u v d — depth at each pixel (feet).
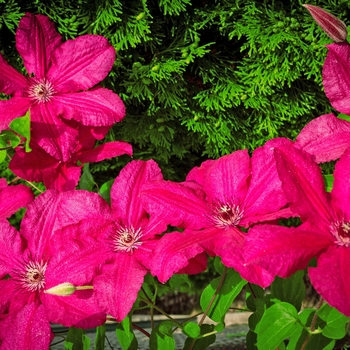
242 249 1.73
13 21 3.66
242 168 1.93
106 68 2.26
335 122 1.94
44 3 3.76
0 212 2.14
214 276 4.95
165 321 1.99
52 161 2.27
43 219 2.00
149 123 3.97
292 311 1.81
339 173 1.76
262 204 1.88
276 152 1.70
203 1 3.91
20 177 2.27
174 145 4.09
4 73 2.28
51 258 1.89
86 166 2.45
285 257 1.56
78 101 2.24
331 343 1.94
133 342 2.03
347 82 1.93
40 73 2.29
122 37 3.72
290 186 1.69
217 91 3.92
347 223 1.71
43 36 2.28
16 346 1.82
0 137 2.15
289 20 3.74
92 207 1.97
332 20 1.83
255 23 3.76
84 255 1.89
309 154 1.75
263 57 3.85
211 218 1.89
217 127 3.98
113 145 2.32
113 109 2.21
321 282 1.50
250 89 3.87
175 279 2.39
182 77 3.80
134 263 1.87
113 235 1.94
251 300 2.18
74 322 1.82
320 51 3.70
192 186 1.94
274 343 1.80
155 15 3.86
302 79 3.94
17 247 1.99
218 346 3.70
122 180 1.99
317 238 1.64
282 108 3.92
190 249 1.76
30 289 1.97
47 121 2.21
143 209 1.98
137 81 3.80
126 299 1.80
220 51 3.98
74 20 3.78
